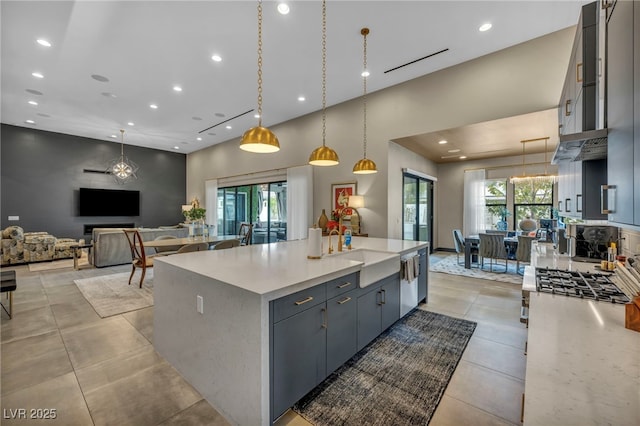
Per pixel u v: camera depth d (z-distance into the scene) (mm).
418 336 2832
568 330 1174
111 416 1772
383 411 1819
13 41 3637
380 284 2727
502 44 3846
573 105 2363
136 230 4430
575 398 760
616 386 807
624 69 1087
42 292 4215
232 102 5723
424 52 4008
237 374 1682
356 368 2281
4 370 2246
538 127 4406
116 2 2982
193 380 2053
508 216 7266
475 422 1724
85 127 7449
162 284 2416
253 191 8109
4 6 3014
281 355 1664
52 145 7930
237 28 3428
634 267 1786
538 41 3701
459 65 4340
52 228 7934
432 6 3094
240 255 2709
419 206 6965
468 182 7766
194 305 2027
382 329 2768
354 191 5617
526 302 1686
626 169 1046
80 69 4359
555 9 3145
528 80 3775
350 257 3080
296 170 6570
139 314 3396
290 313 1725
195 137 8375
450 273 5523
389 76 4719
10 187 7379
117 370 2252
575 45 2229
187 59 4102
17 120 6875
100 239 5836
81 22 3287
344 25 3393
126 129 7582
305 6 3064
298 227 6488
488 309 3582
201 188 9859
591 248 2584
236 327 1682
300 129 6562
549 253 3105
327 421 1742
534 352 1003
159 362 2365
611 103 1250
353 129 5613
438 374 2207
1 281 3232
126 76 4598
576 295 1595
